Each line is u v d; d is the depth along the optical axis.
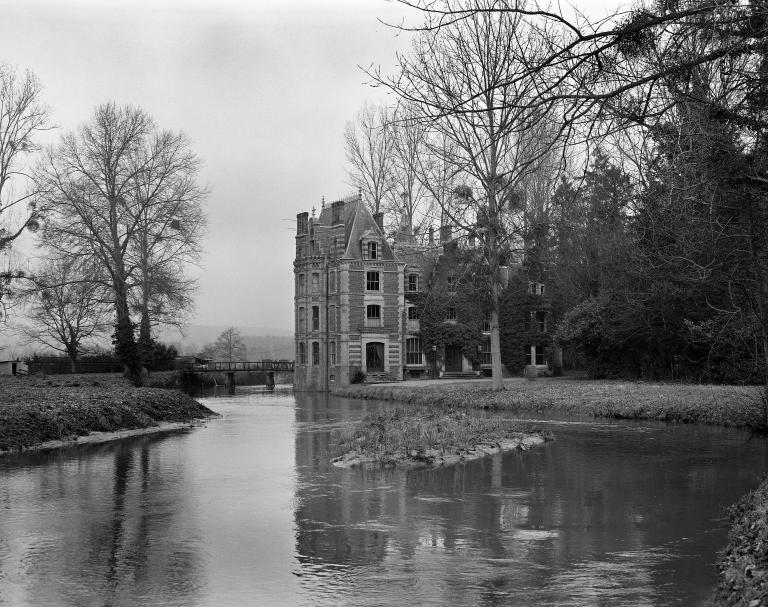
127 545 13.58
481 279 51.94
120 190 57.41
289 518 15.61
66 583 11.42
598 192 35.06
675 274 37.28
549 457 23.84
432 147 57.91
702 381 49.59
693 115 12.17
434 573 11.85
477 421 30.09
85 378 58.91
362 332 75.06
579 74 10.52
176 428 35.03
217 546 13.50
